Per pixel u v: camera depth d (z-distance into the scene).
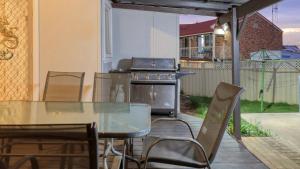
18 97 5.20
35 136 1.45
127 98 3.76
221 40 15.54
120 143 3.95
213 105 2.90
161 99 6.73
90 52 5.27
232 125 5.61
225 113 2.43
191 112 8.58
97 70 5.29
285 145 5.34
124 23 7.29
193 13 6.71
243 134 6.16
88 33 5.25
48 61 5.22
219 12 6.46
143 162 2.39
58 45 5.22
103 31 5.60
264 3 4.52
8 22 5.12
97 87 3.82
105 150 2.99
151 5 6.46
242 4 5.36
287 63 10.51
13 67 5.19
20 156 1.55
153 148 2.64
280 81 10.66
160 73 6.73
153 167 2.39
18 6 5.12
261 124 7.32
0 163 1.54
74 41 5.23
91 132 1.45
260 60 11.18
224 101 2.60
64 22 5.21
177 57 7.50
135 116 2.70
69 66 5.24
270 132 6.43
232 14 5.55
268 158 4.52
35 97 5.16
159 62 6.84
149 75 6.71
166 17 7.41
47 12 5.18
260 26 17.52
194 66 13.30
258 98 11.19
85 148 1.51
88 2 5.23
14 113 2.80
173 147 2.75
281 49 17.97
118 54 7.33
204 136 2.81
